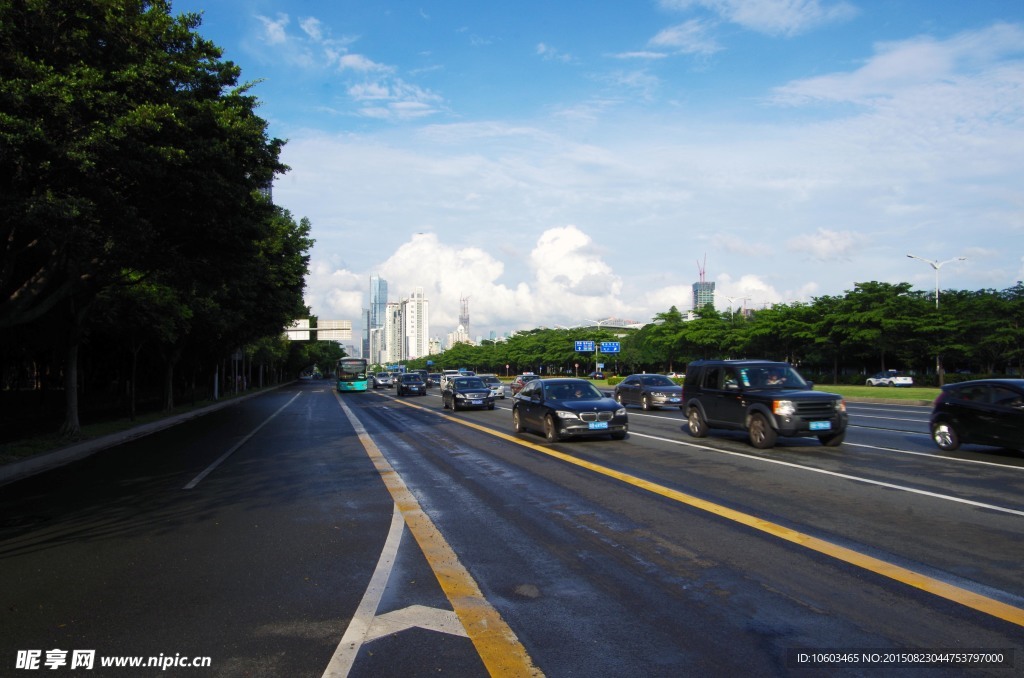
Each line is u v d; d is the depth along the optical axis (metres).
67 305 18.22
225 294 26.72
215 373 42.66
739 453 12.54
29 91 9.59
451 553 6.24
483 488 9.59
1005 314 53.69
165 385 30.73
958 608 4.67
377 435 18.05
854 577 5.34
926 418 21.36
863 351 58.19
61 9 10.46
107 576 5.73
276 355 63.72
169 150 11.45
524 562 5.92
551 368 120.56
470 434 17.72
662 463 11.50
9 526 7.86
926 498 8.23
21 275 16.73
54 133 10.26
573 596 5.05
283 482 10.52
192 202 13.05
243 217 15.01
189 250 15.27
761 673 3.78
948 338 52.75
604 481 9.88
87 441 17.09
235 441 17.42
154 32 12.12
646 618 4.59
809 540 6.40
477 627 4.48
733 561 5.81
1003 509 7.58
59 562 6.21
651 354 81.38
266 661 4.00
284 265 30.77
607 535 6.78
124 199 12.12
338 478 10.78
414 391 47.09
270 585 5.40
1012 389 11.48
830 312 58.16
